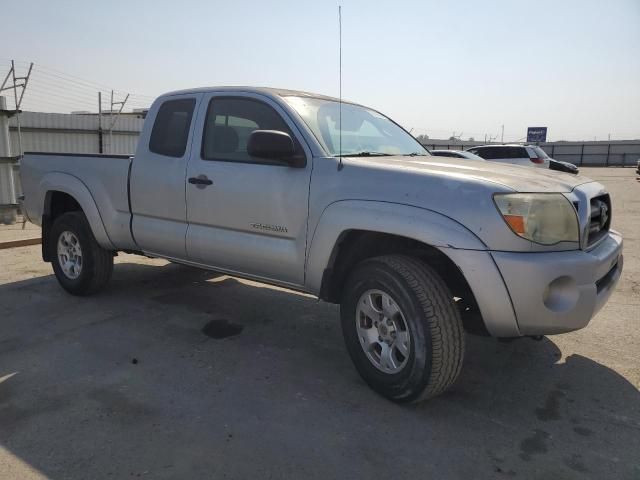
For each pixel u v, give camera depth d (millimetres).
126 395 3334
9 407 3170
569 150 53344
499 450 2799
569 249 3010
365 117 4531
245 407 3205
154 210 4566
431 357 2992
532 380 3633
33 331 4430
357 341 3418
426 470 2617
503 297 2875
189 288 5785
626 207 13711
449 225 2945
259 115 3971
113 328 4527
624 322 4746
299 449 2773
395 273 3100
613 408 3256
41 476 2523
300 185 3594
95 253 5152
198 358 3936
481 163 3809
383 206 3172
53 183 5305
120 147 15828
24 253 7652
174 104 4547
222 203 4027
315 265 3535
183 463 2635
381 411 3184
